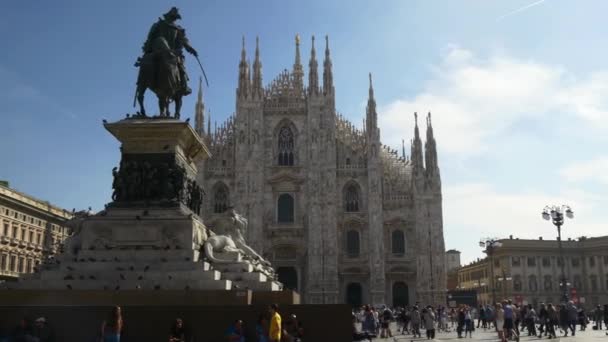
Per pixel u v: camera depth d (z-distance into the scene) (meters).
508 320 33.97
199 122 87.44
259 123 86.31
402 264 83.56
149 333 16.05
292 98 88.56
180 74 22.38
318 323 17.12
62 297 16.69
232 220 23.58
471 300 72.81
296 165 86.19
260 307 16.33
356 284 83.88
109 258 18.70
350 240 85.00
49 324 15.75
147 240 19.08
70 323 15.84
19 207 74.94
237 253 19.80
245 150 85.31
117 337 13.69
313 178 84.38
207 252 19.34
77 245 19.52
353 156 87.00
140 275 17.84
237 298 16.88
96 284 17.61
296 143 87.38
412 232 84.38
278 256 84.19
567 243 120.75
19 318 15.74
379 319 50.88
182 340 15.72
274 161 86.94
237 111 86.56
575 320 41.91
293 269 84.12
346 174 86.12
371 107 86.50
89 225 19.28
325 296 80.62
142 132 20.50
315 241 82.31
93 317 15.93
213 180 85.69
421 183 84.06
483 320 56.31
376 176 84.44
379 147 85.56
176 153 20.70
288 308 17.22
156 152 20.64
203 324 16.19
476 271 137.62
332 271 81.38
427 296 80.88
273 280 21.34
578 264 119.62
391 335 43.41
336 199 84.06
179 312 16.22
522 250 118.69
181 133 20.59
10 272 72.06
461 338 40.88
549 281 118.00
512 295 116.00
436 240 82.56
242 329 15.69
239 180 84.38
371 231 82.88
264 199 85.38
